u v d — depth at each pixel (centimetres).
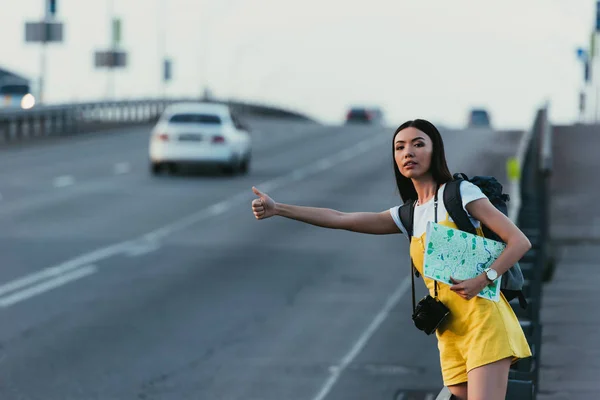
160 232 3331
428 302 820
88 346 1989
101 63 9375
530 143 3312
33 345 1989
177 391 1720
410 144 831
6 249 2988
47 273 2673
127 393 1700
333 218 873
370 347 2034
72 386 1728
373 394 1722
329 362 1920
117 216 3634
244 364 1894
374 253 3053
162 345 2016
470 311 810
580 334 1911
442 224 823
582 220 3130
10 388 1709
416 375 1842
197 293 2477
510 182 4591
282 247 3122
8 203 3881
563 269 2583
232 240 3219
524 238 802
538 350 1327
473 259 806
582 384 1590
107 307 2312
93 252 2973
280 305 2375
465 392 839
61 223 3462
